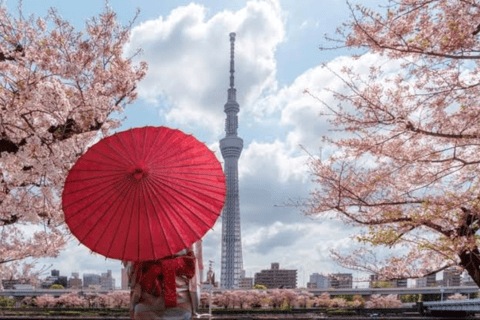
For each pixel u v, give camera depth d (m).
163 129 3.31
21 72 9.96
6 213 10.74
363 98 8.60
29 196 10.88
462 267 11.32
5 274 14.36
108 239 3.16
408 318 91.50
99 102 10.23
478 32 7.74
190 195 3.25
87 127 10.24
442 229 10.57
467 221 10.23
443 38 7.57
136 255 3.10
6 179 10.44
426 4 7.83
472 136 8.17
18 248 13.62
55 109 9.48
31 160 9.49
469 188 9.50
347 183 10.52
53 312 102.94
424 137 9.54
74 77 10.66
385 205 10.42
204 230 3.22
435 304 85.56
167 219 3.18
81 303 117.75
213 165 3.38
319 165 10.61
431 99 8.36
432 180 9.14
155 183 3.21
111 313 103.38
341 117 9.23
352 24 8.38
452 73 8.34
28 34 10.88
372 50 8.67
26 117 10.12
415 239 11.16
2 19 10.62
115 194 3.18
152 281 3.10
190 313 3.18
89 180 3.20
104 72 11.73
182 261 3.18
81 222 3.19
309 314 107.12
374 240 11.30
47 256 13.92
